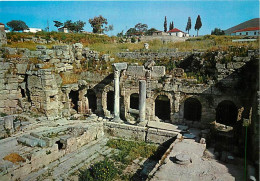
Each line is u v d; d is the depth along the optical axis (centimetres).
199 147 1741
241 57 2045
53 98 2545
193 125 2272
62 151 1855
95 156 1903
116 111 2436
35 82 2464
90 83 2786
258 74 1686
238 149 1695
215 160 1572
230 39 3872
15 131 2069
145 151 1978
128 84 2569
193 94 2238
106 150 2031
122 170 1692
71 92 3027
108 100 3095
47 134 2089
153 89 2406
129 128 2253
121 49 3722
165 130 2136
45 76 2384
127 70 2619
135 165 1777
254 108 1580
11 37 3897
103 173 1526
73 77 2814
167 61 2864
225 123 2430
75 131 2075
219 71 2111
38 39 4244
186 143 1817
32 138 1883
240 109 2030
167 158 1546
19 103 2548
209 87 2147
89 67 2891
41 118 2373
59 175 1588
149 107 2459
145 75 2472
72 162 1775
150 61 2736
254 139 1460
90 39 5047
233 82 2058
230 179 1293
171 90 2309
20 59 2527
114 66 2323
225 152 1678
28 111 2538
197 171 1382
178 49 3259
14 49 2544
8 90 2478
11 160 1524
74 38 4916
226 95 2088
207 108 2194
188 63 2767
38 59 2553
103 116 2711
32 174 1562
